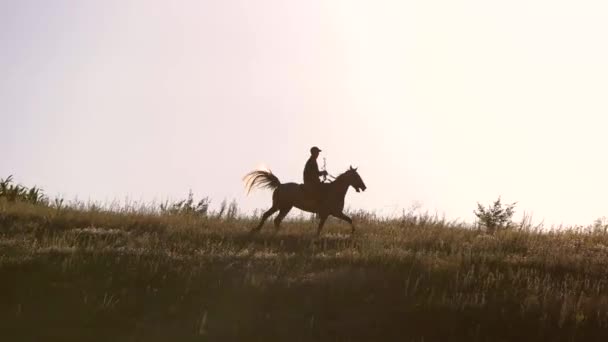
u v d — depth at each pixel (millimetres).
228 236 21828
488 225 25891
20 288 15703
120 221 23562
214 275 16812
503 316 14711
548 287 16109
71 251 18266
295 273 17125
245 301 15375
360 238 21703
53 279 16328
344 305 15352
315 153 23172
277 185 23344
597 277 17906
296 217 27188
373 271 17141
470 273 17141
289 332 14141
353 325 14500
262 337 13906
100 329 14125
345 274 16688
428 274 17078
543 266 18609
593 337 14125
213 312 14961
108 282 16172
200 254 18703
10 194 28562
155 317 14750
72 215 23969
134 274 16672
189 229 22578
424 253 19172
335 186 23000
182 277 16594
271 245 20703
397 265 17891
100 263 17312
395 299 15617
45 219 23453
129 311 14906
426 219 26469
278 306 15289
